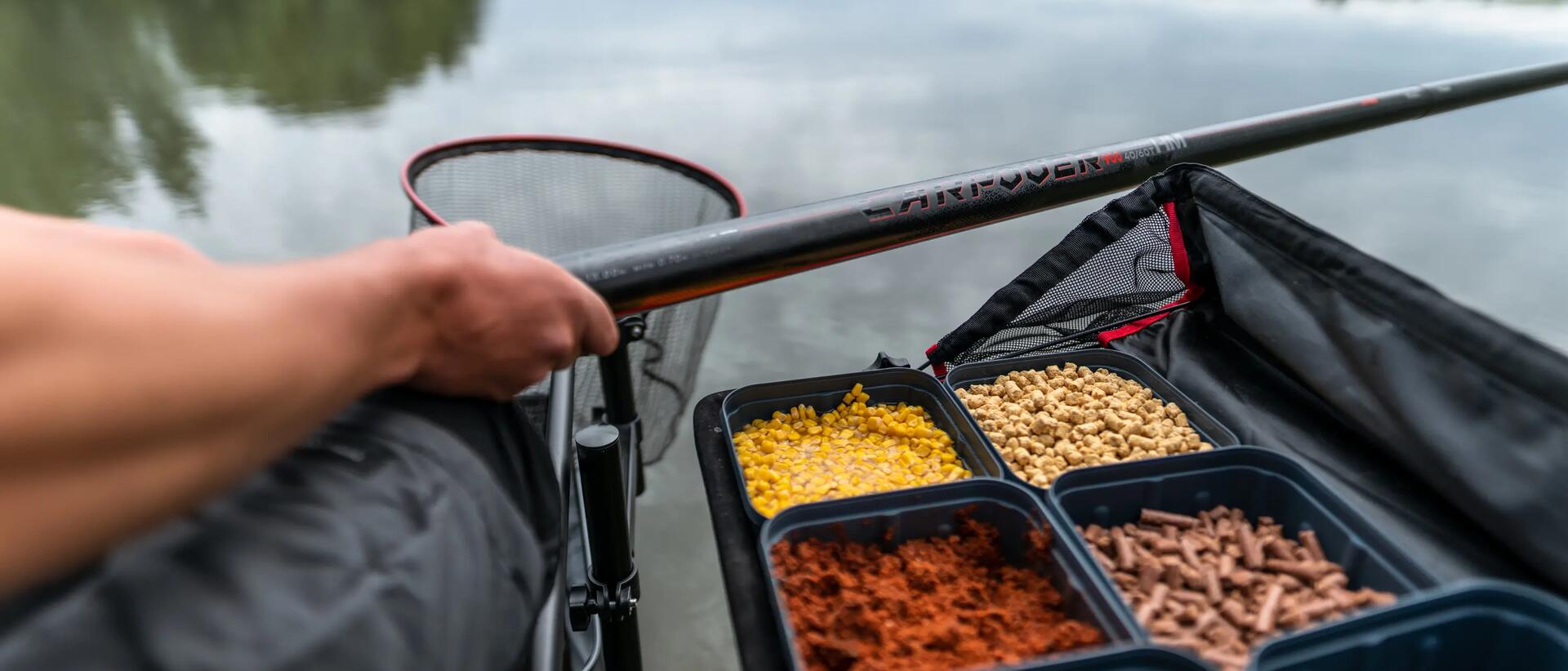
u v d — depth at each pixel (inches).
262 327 11.0
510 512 17.4
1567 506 24.1
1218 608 26.8
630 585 36.9
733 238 27.8
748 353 110.4
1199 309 39.9
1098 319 41.8
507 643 16.6
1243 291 34.9
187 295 10.3
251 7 371.6
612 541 35.6
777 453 35.6
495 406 18.6
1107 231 37.7
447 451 16.2
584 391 52.9
